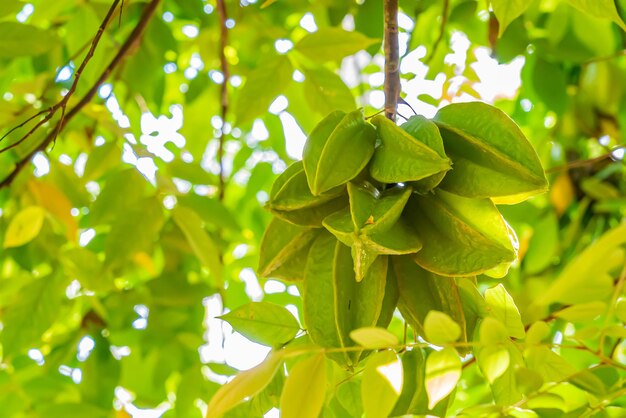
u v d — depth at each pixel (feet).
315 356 3.35
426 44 5.72
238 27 5.56
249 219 6.52
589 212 5.81
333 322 3.49
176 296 5.58
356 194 3.44
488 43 5.26
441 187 3.51
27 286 4.89
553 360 3.62
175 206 4.75
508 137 3.46
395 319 5.95
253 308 3.76
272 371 3.31
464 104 3.54
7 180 4.64
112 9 4.33
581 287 3.16
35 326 4.84
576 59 5.04
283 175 3.59
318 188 3.45
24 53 4.58
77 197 5.28
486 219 3.47
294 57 4.74
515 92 6.14
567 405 3.62
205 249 4.73
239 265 6.11
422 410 3.60
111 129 4.78
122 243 4.69
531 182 3.42
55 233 5.20
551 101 5.09
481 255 3.46
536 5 5.12
